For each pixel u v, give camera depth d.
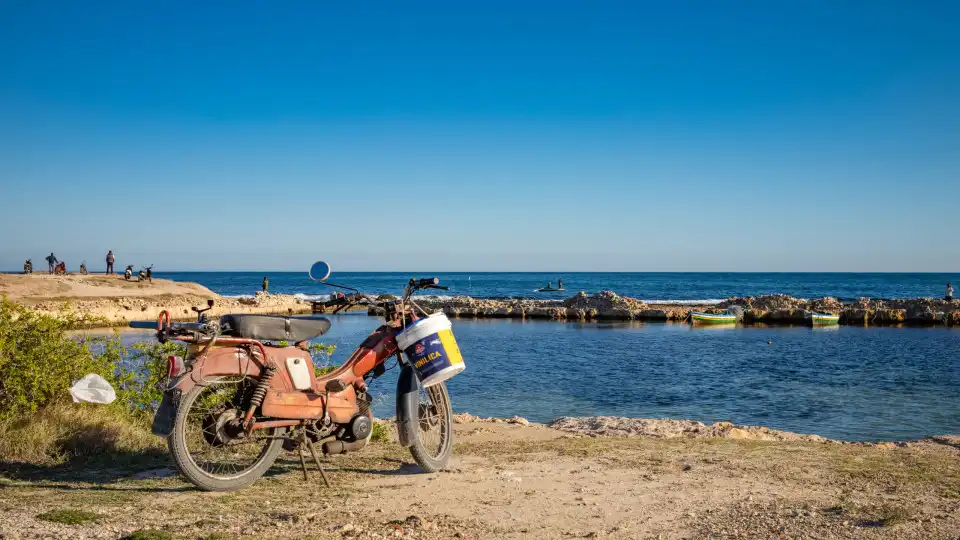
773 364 25.98
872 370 24.25
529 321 50.84
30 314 7.16
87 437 6.39
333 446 5.49
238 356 5.19
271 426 5.20
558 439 8.39
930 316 48.75
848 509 4.74
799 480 5.70
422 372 5.70
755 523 4.41
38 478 5.40
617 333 40.84
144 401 7.73
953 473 6.01
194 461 5.09
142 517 4.32
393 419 10.38
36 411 6.86
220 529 4.09
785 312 49.38
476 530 4.26
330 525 4.26
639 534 4.21
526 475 5.91
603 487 5.45
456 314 55.28
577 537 4.14
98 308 41.00
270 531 4.08
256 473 5.30
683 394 19.06
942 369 24.52
